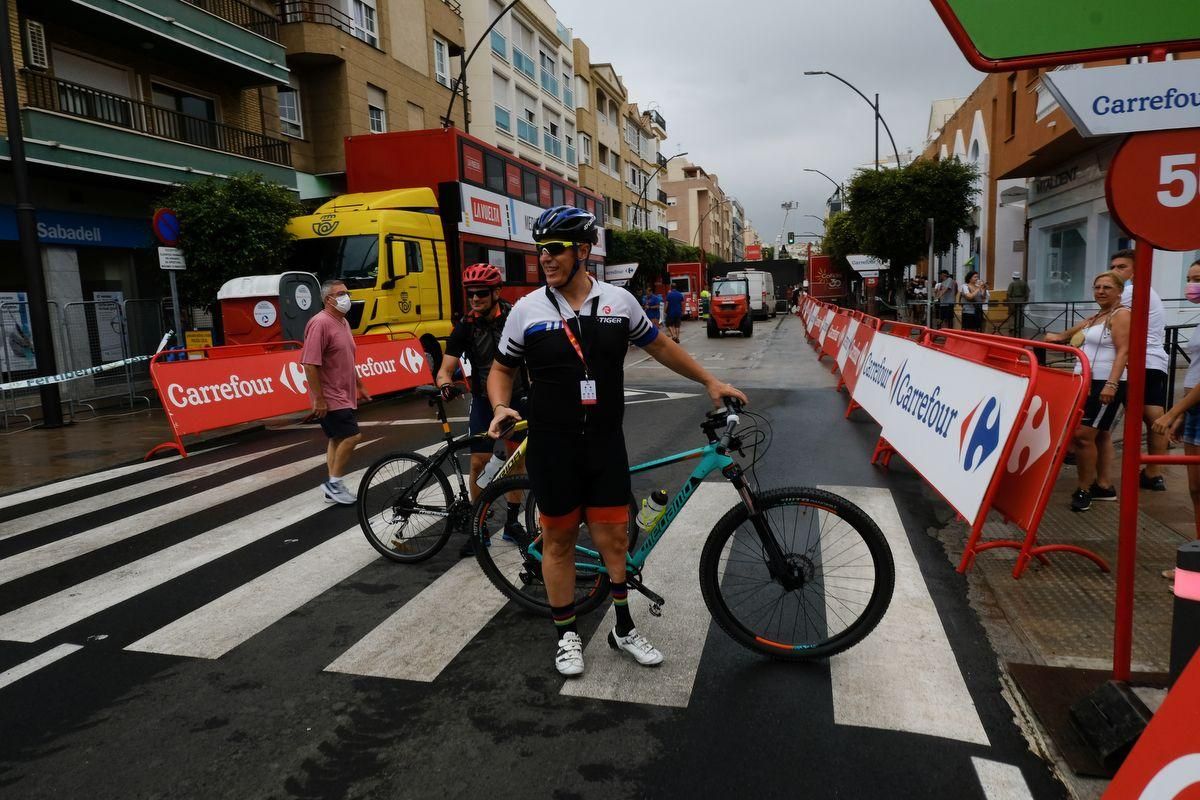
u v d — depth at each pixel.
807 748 2.63
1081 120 2.47
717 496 5.80
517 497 3.91
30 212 10.62
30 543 5.37
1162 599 3.69
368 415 10.85
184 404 8.62
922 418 5.54
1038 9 2.54
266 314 12.02
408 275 12.97
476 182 14.84
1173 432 3.91
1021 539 4.65
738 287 26.67
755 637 3.29
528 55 36.16
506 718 2.88
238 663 3.39
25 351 13.11
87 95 14.58
